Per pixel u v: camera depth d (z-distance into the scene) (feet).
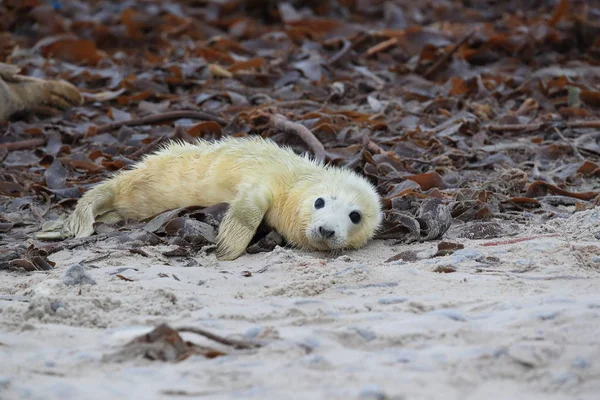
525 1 97.55
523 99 62.95
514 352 22.36
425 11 96.63
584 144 52.54
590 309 25.41
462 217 39.91
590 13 90.63
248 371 21.75
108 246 36.52
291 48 76.33
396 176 44.34
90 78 66.90
